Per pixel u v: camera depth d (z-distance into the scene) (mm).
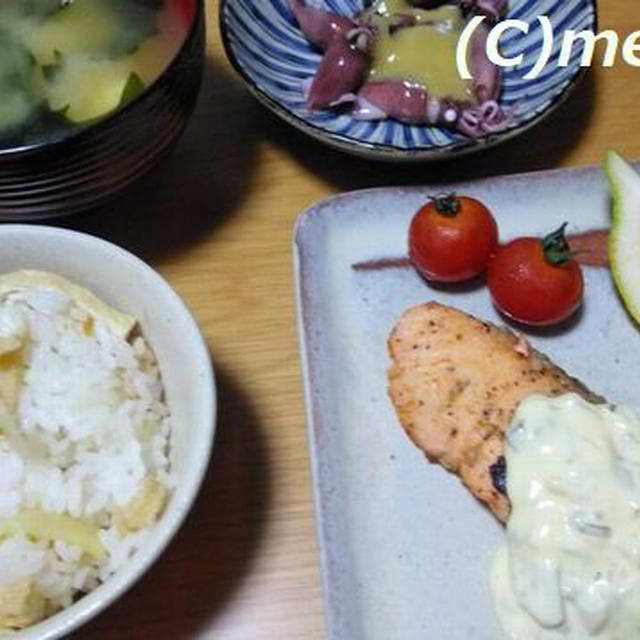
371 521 378
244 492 390
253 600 373
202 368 345
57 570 332
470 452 370
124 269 362
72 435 349
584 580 341
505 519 360
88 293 371
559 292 396
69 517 338
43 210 397
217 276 433
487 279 418
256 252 438
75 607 313
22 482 339
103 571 339
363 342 410
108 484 346
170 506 327
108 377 357
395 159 426
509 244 407
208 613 370
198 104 468
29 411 349
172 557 378
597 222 430
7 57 405
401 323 397
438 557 371
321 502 374
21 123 390
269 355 416
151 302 360
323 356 402
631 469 352
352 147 422
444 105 444
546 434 358
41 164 373
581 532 343
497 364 384
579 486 348
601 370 403
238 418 403
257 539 382
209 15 493
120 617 369
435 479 383
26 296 366
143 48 409
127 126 379
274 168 455
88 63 405
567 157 457
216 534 382
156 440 355
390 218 428
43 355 358
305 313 406
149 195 447
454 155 425
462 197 413
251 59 450
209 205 446
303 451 397
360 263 423
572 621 343
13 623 323
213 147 459
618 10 493
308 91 454
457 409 378
